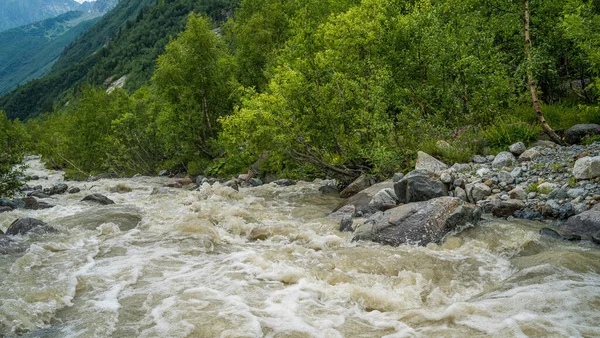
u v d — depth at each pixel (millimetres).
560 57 16672
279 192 16219
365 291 6375
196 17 28422
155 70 28344
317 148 15781
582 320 5059
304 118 15117
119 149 35562
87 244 9625
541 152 11961
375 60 16266
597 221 8086
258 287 6793
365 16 16906
